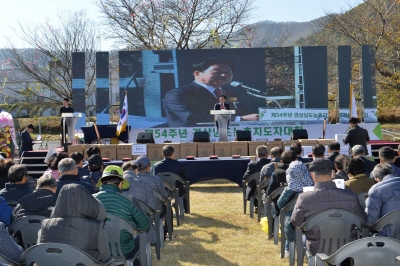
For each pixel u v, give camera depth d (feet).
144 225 15.01
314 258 13.96
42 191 14.60
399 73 84.58
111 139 45.70
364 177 17.37
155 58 54.54
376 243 12.16
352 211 14.03
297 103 54.70
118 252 14.38
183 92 54.60
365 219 14.52
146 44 92.99
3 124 47.52
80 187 11.44
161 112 54.60
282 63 54.70
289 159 22.02
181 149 38.99
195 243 22.17
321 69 54.75
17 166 16.81
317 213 13.76
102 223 11.82
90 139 45.11
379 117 93.25
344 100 54.44
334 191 14.14
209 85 54.60
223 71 54.60
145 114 54.60
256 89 54.70
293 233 17.07
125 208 14.64
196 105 54.60
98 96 54.39
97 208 11.51
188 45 94.48
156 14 92.94
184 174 27.61
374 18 90.84
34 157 40.68
